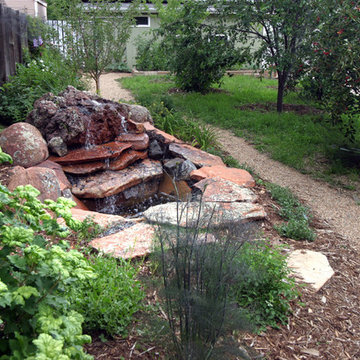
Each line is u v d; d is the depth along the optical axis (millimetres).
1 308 1972
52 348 1592
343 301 3805
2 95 7867
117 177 6551
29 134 6301
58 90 8570
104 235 4477
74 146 6805
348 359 3072
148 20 19719
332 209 6062
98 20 10852
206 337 2434
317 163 7883
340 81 7160
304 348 3117
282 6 9797
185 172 6844
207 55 11602
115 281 3217
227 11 10938
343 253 4730
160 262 2750
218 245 2660
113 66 19469
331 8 7402
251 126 9859
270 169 7535
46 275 1995
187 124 9125
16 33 9344
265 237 4828
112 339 2863
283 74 10844
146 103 10500
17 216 2344
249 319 2777
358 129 9453
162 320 2730
